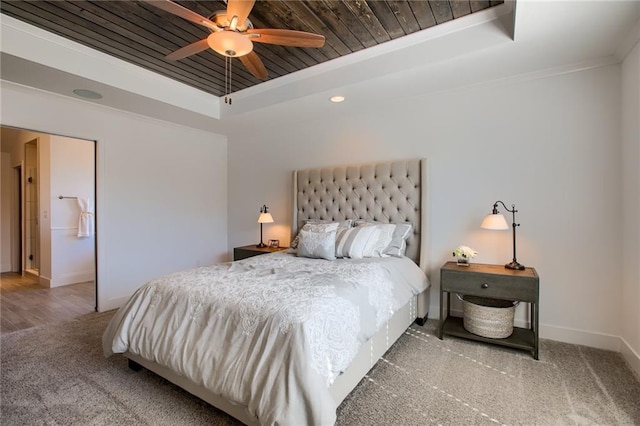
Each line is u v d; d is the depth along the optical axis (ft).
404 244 10.83
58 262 16.10
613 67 8.35
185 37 8.96
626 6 6.06
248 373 5.07
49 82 9.71
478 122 10.21
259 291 6.30
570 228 8.95
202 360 5.60
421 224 10.93
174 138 14.79
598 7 6.11
